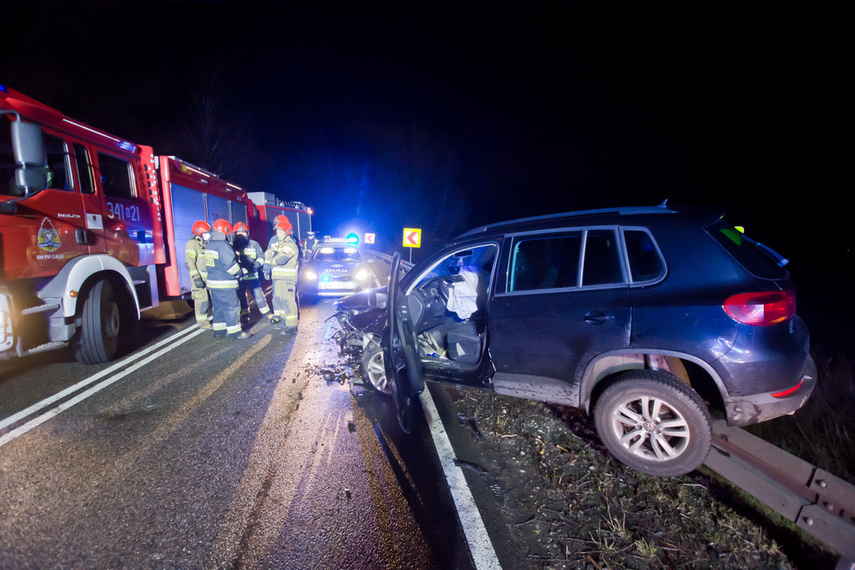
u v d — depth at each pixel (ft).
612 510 8.65
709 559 7.45
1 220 13.29
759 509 8.48
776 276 9.34
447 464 10.29
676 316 8.98
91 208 17.24
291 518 8.50
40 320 14.80
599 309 9.72
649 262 9.68
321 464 10.30
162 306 30.81
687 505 8.69
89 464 10.23
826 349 17.02
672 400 8.98
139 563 7.41
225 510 8.71
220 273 20.58
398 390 10.83
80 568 7.30
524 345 10.66
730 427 10.23
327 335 22.17
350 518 8.50
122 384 15.19
